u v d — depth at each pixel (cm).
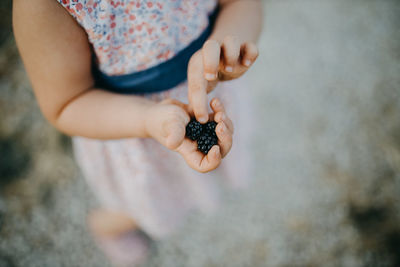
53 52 39
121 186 59
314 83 106
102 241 83
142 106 42
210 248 87
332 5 119
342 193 90
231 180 72
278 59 110
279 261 83
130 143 51
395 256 79
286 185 93
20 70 106
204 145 39
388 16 116
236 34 46
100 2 38
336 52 110
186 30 44
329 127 99
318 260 82
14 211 89
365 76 106
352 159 94
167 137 38
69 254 86
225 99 54
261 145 98
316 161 95
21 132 98
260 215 90
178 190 64
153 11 41
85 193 92
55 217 90
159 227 65
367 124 98
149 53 43
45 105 43
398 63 107
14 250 85
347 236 84
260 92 105
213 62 37
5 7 106
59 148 96
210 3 46
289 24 116
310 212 88
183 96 48
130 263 85
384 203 87
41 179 93
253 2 49
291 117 101
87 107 43
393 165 91
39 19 37
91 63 43
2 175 92
